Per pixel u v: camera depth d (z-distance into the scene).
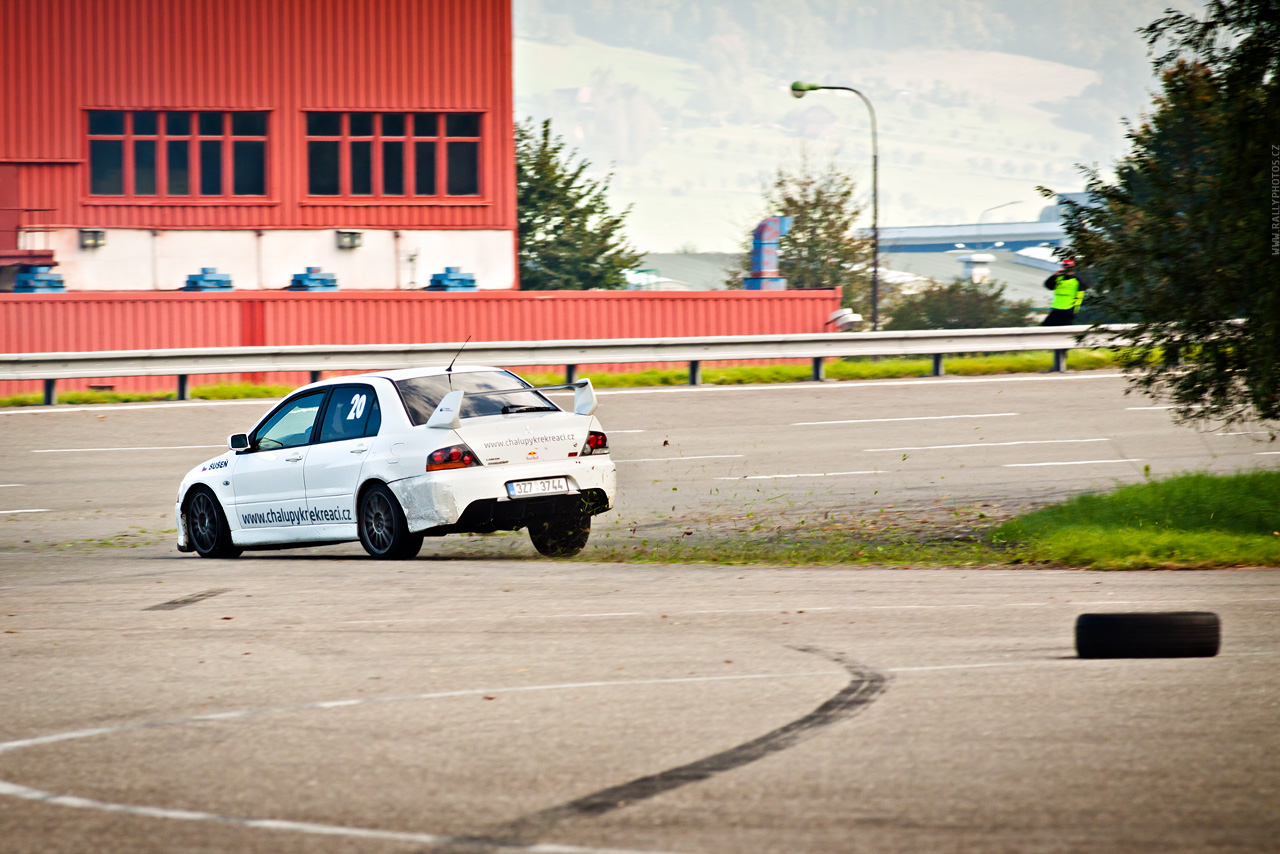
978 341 87.25
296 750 17.39
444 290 107.62
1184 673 21.03
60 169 106.56
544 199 191.00
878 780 15.68
